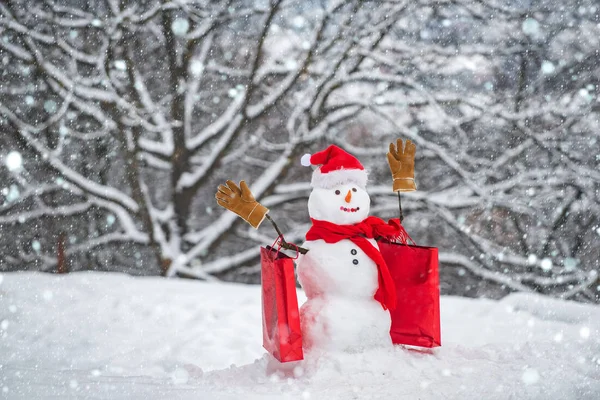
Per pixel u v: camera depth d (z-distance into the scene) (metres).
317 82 14.30
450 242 15.42
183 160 14.59
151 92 15.06
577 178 13.91
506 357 4.35
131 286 8.61
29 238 15.66
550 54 14.34
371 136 15.11
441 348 4.51
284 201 14.70
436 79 14.46
